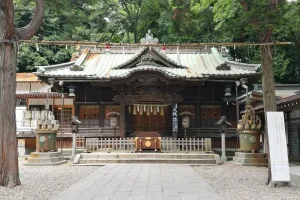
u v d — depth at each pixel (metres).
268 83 11.20
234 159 18.20
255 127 17.38
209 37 27.81
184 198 8.52
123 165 16.89
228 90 23.81
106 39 39.97
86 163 17.72
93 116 25.17
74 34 28.47
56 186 10.55
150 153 18.81
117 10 40.72
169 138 21.67
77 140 23.78
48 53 36.50
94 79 22.86
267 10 10.62
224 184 10.86
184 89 25.02
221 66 24.44
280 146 10.36
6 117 10.52
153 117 24.92
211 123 24.80
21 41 11.06
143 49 24.33
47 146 18.08
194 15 13.95
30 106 26.55
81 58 27.12
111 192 9.42
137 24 42.94
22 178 12.34
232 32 11.50
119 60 27.72
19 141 25.42
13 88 10.86
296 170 14.84
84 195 8.99
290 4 12.49
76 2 14.95
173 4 13.55
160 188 10.06
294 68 33.62
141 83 22.98
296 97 15.50
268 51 11.27
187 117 21.97
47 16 37.09
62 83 23.27
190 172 13.99
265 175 13.17
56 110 26.39
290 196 8.73
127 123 24.48
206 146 19.81
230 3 18.14
